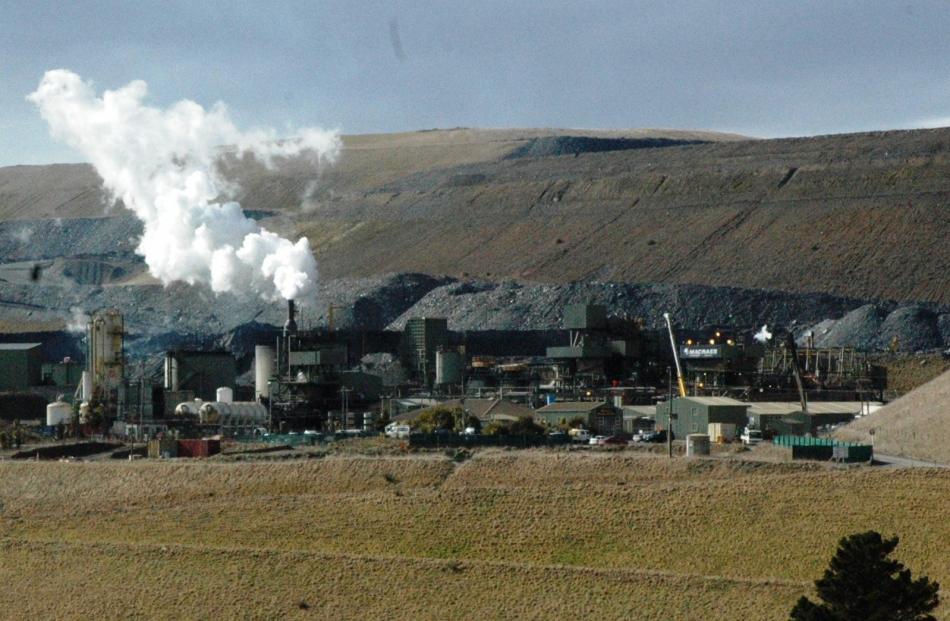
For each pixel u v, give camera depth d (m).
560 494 166.00
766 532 154.00
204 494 179.88
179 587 152.38
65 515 176.75
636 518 159.38
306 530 164.50
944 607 132.75
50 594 154.00
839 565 119.00
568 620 139.25
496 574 148.38
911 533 150.75
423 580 148.62
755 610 137.00
